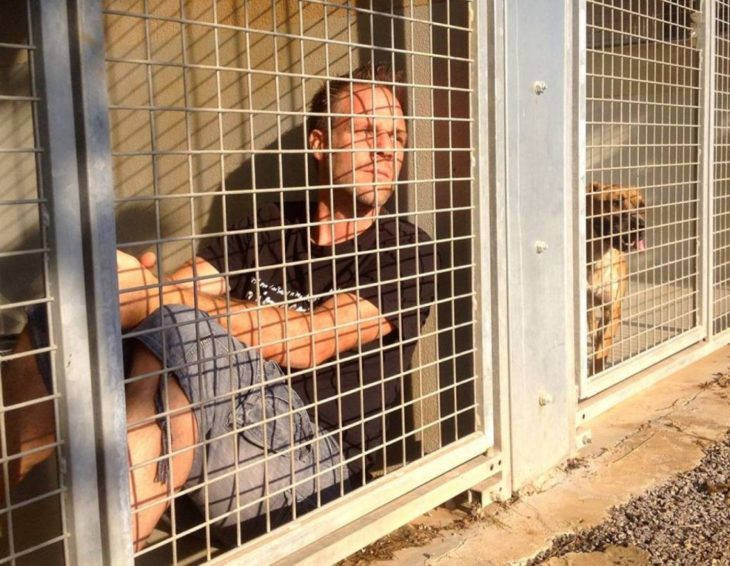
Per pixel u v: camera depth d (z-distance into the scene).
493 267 2.63
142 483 1.85
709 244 4.33
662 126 4.03
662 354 3.95
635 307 5.13
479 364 2.65
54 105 1.50
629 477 2.97
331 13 3.09
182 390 1.94
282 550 2.03
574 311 3.16
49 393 1.65
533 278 2.81
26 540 2.26
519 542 2.46
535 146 2.77
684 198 4.45
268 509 2.05
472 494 2.68
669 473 3.00
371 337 2.50
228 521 2.26
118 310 1.60
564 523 2.59
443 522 2.60
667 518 2.65
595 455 3.19
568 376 3.05
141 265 2.06
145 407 1.88
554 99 2.86
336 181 2.65
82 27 1.51
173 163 3.52
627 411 3.71
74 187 1.54
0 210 3.60
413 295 2.62
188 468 1.98
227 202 3.44
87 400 1.58
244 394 2.17
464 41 2.71
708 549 2.44
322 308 2.41
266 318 2.25
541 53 2.77
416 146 2.90
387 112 2.61
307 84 3.18
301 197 3.22
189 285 2.54
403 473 2.42
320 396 2.57
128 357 1.99
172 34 3.42
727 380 4.12
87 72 1.52
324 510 2.19
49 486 2.25
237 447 2.06
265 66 3.28
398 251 2.35
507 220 2.67
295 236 2.76
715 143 4.48
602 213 3.84
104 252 1.57
